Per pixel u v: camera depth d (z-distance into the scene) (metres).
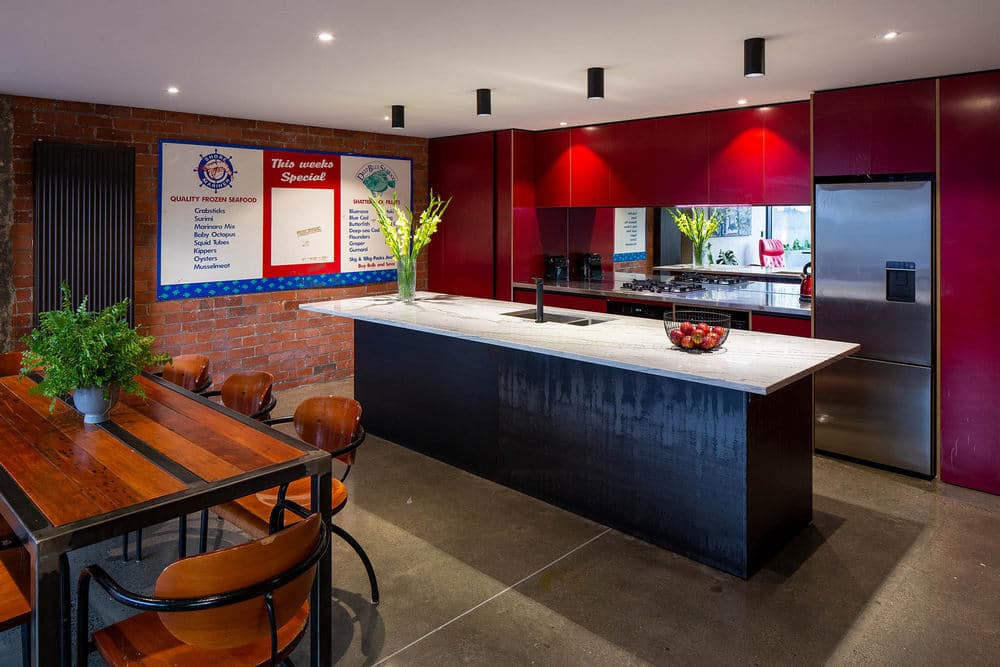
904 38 3.21
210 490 1.94
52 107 4.71
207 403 2.83
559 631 2.61
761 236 5.50
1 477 2.02
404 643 2.54
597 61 3.66
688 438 3.12
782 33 3.14
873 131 4.16
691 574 3.02
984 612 2.72
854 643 2.53
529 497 3.87
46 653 1.71
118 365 2.55
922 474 4.13
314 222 6.16
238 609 1.69
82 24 3.00
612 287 6.02
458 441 4.32
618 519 3.45
